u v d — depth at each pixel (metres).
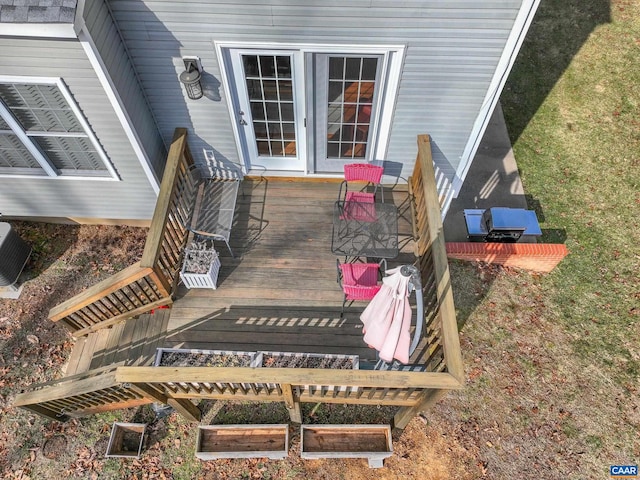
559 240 8.53
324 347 5.68
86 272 7.64
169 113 6.12
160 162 6.61
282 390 4.99
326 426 6.13
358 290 5.06
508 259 7.87
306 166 6.93
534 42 11.92
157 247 5.37
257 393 5.46
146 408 6.54
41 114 5.53
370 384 4.61
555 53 11.66
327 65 5.48
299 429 6.37
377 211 6.23
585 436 6.50
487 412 6.64
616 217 8.83
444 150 6.54
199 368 4.75
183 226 6.36
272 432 6.22
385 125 6.16
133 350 5.93
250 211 6.85
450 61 5.31
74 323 6.18
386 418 6.46
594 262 8.26
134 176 6.54
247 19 4.94
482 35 5.00
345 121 6.21
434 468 6.15
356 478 6.05
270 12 4.86
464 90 5.66
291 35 5.09
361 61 5.42
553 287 7.93
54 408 5.86
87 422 6.43
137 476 6.03
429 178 5.89
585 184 9.27
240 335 5.77
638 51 11.73
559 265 8.21
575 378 7.01
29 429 6.34
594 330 7.48
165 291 5.78
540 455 6.32
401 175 7.00
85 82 4.97
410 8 4.76
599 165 9.56
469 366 7.05
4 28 4.11
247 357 5.61
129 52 5.32
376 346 4.78
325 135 6.43
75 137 5.87
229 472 6.07
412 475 6.09
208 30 5.05
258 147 6.73
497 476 6.12
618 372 7.09
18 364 6.77
